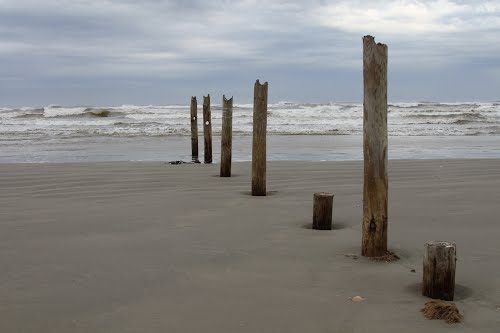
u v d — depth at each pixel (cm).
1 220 701
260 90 866
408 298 403
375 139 495
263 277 459
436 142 2184
